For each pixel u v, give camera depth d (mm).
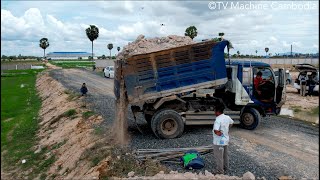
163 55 11977
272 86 13586
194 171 9156
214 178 8438
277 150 11023
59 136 16375
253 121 13602
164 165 9664
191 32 52406
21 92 30766
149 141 11961
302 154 10648
